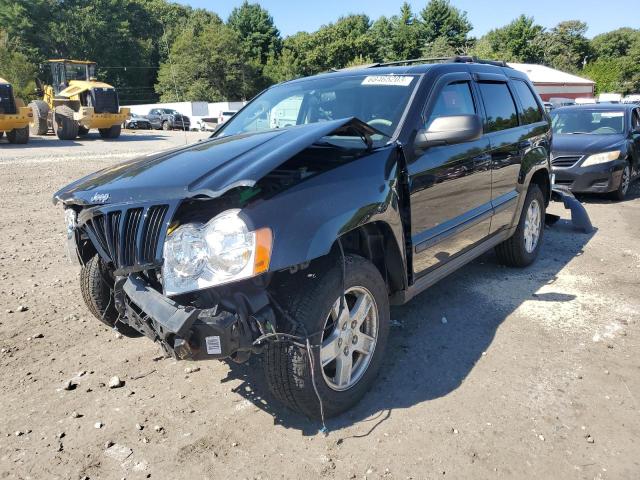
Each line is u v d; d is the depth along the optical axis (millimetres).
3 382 3363
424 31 78750
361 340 3061
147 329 2715
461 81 4262
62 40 63469
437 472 2535
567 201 7133
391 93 3812
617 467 2561
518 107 5168
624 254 6062
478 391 3207
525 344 3812
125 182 2885
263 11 83375
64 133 23625
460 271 5445
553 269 5516
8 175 12781
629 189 10711
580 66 91812
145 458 2660
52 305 4598
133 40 70812
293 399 2746
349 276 2836
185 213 2678
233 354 2584
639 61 74500
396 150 3316
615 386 3258
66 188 3348
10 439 2816
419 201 3488
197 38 68062
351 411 3029
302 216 2580
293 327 2627
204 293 2572
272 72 74000
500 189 4672
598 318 4254
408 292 3477
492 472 2531
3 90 19953
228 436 2822
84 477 2535
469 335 3957
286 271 2738
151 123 40156
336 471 2551
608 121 10227
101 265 3635
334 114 3861
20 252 6262
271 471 2557
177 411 3049
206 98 65500
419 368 3488
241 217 2453
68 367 3555
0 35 54031
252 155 2770
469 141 3764
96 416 3010
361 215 2846
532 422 2906
